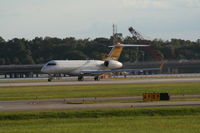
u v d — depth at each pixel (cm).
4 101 19925
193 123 13025
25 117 14462
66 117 14588
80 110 15362
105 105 17262
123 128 12325
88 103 18400
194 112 15212
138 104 17550
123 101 19212
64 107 16750
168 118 14112
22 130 12150
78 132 11788
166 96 19500
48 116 14588
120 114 14938
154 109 15362
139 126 12612
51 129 12250
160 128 12269
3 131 12000
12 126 13038
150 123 13112
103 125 12850
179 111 15238
